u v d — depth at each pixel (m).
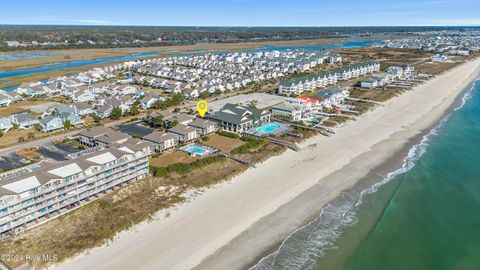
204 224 54.53
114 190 62.72
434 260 48.19
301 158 80.25
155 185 64.94
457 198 63.84
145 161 67.25
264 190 65.69
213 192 64.31
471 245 51.12
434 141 92.25
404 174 73.12
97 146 80.75
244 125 96.94
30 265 44.50
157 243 49.78
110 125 103.81
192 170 71.06
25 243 48.38
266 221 56.06
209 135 93.94
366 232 53.88
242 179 69.75
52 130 98.38
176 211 57.72
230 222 55.34
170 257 47.16
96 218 54.25
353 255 48.84
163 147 81.88
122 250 48.16
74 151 83.06
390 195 64.75
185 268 45.38
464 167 76.56
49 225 52.47
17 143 88.25
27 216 51.12
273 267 46.12
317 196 64.12
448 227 55.34
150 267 45.25
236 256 47.94
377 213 58.97
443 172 74.00
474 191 66.25
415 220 57.03
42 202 52.62
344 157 81.25
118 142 81.06
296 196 63.97
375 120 110.00
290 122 103.62
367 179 71.00
